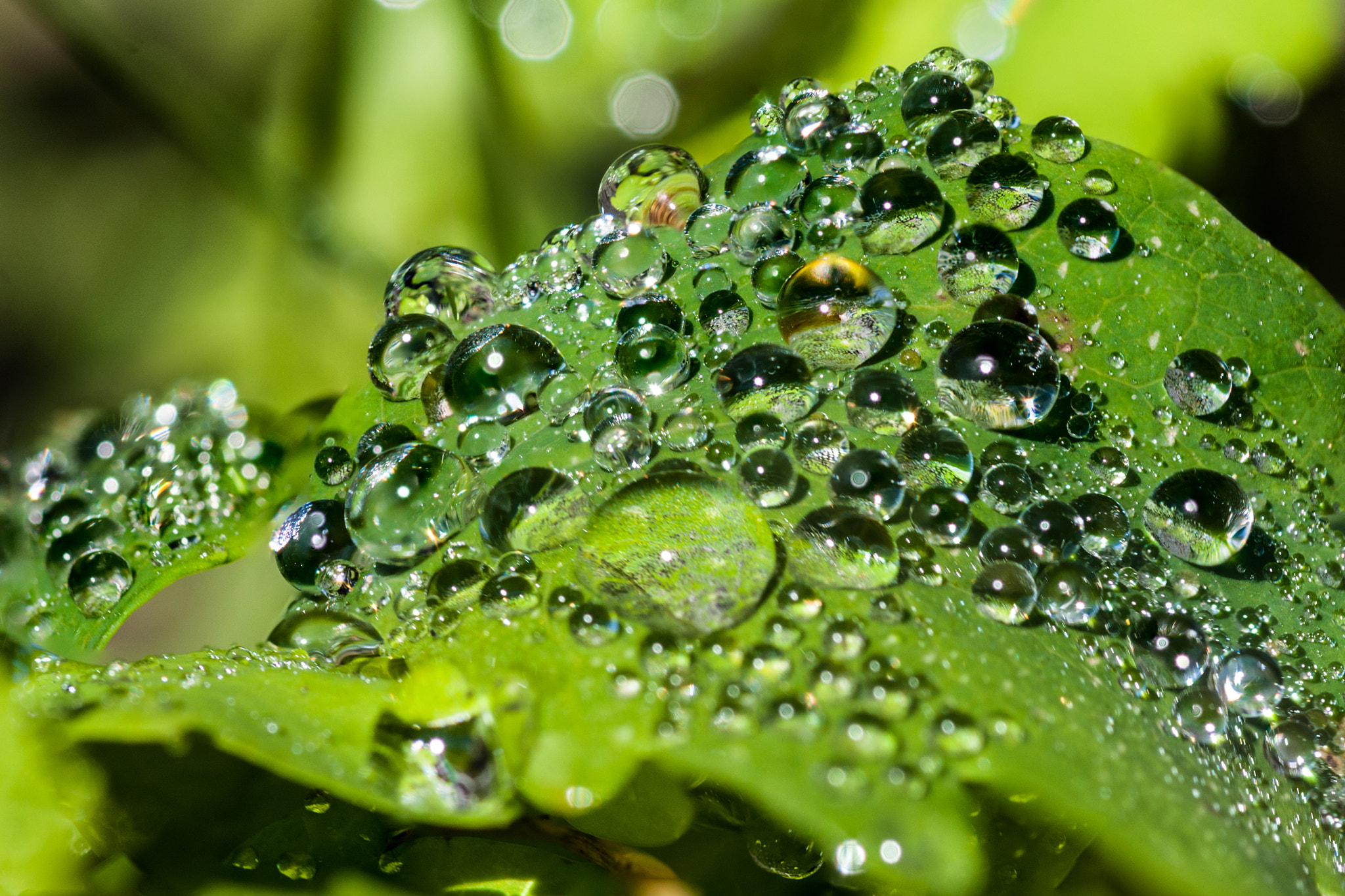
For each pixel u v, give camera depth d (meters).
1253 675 0.12
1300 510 0.12
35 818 0.12
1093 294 0.12
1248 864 0.11
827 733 0.11
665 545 0.12
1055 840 0.12
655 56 0.16
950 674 0.11
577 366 0.12
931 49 0.15
